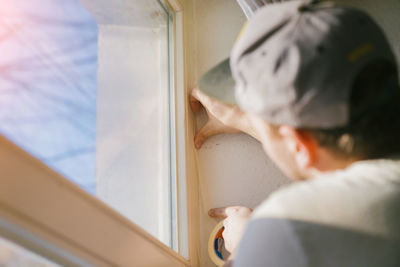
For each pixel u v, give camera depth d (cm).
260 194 137
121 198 108
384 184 49
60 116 88
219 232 131
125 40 130
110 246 80
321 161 54
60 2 97
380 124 51
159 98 140
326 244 46
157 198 126
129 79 127
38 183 63
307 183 53
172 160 137
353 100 49
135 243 89
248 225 54
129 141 118
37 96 82
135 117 125
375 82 50
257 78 53
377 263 45
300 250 47
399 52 139
